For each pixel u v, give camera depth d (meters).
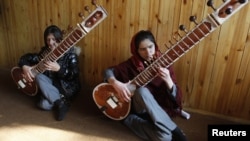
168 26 1.88
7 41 2.52
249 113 1.96
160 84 1.73
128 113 1.79
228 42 1.78
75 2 2.06
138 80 1.67
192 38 1.44
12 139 1.73
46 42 1.95
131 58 1.79
